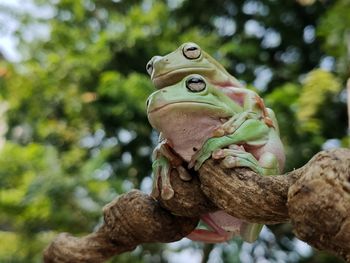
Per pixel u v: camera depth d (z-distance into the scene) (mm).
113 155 1188
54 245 435
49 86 1227
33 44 1277
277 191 344
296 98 1028
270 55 1312
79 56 1211
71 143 1264
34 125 1331
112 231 410
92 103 1186
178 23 1297
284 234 1143
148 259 1145
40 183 1106
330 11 1010
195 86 370
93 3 1293
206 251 1041
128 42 1182
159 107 368
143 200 399
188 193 376
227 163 358
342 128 1166
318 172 318
